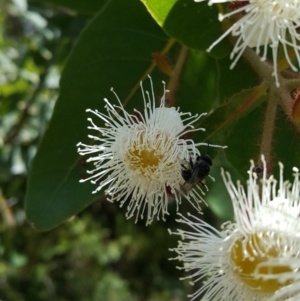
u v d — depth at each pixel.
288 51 0.17
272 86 0.17
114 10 0.19
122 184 0.18
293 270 0.14
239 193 0.16
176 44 0.20
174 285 0.75
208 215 0.35
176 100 0.19
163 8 0.17
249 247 0.16
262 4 0.15
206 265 0.16
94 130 0.20
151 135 0.17
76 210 0.20
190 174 0.17
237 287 0.16
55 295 0.62
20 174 0.34
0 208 0.37
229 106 0.17
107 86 0.20
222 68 0.19
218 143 0.17
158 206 0.18
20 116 0.34
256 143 0.18
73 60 0.20
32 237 0.54
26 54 0.34
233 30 0.15
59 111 0.20
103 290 0.67
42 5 0.31
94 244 0.66
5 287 0.57
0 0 0.38
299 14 0.15
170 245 0.76
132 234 0.75
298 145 0.18
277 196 0.16
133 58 0.20
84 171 0.20
